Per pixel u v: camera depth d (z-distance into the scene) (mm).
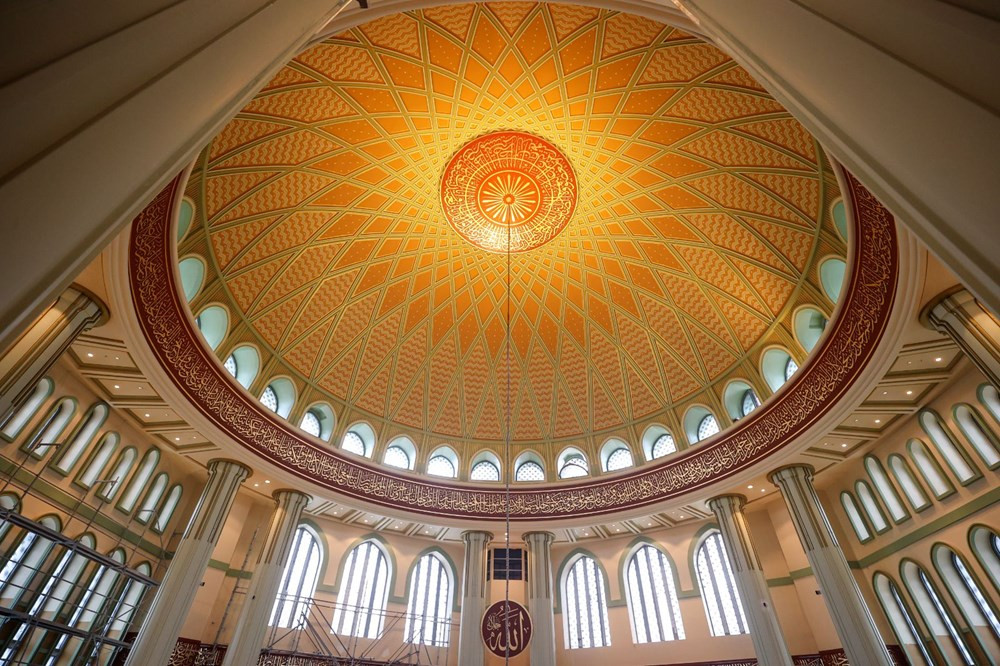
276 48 3104
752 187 14375
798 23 2488
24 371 9266
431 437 19734
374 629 17047
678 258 16938
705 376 17781
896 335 11305
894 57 1874
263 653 14578
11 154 1345
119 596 12953
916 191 2020
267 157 13953
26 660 11117
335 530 18062
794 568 16234
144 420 13906
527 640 15695
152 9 1848
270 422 15664
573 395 20016
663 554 18422
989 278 1719
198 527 13516
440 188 16453
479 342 19906
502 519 18062
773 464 14883
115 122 1725
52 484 12062
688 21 6684
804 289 14664
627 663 16844
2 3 1272
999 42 1481
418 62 13352
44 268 1629
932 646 12984
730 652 15844
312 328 17484
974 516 12125
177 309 12445
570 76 13656
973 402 12125
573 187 16328
